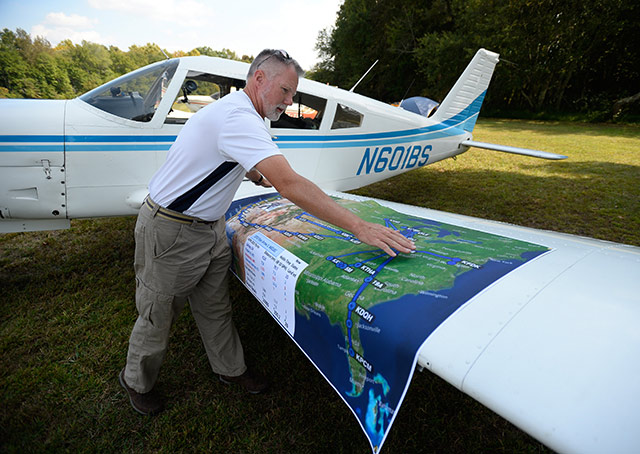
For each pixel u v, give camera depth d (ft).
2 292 7.91
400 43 82.94
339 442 4.77
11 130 6.49
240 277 5.74
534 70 65.41
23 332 6.65
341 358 3.48
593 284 3.08
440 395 5.62
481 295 3.06
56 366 5.84
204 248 4.22
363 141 10.57
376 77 95.14
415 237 4.72
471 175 19.61
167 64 7.61
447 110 12.94
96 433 4.78
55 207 7.25
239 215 6.49
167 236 3.89
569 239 4.56
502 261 3.70
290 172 3.28
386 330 2.97
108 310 7.38
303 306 4.00
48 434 4.76
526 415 2.15
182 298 4.38
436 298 3.12
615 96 66.59
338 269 3.98
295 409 5.23
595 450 1.92
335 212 3.41
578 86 73.77
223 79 8.05
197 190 3.76
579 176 19.19
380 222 5.53
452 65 71.31
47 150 6.77
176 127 7.70
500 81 70.28
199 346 6.44
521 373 2.33
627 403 2.04
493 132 44.09
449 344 2.63
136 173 7.63
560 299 2.90
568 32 61.67
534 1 60.08
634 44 63.41
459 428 5.09
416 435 4.95
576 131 45.09
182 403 5.28
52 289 8.05
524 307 2.84
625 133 42.42
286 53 3.72
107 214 7.84
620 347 2.37
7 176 6.68
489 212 13.66
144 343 4.48
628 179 18.42
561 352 2.40
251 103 3.68
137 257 4.17
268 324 7.14
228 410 5.19
